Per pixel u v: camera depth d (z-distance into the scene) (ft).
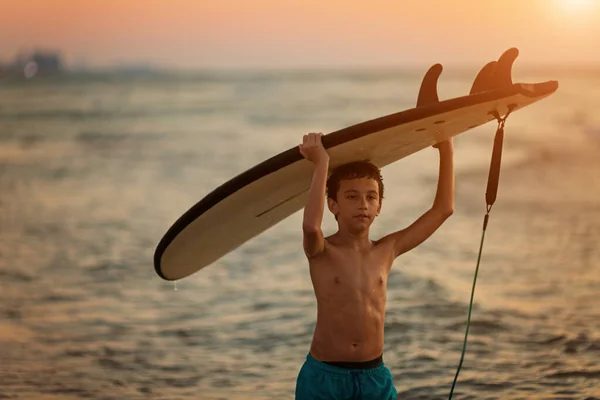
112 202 49.52
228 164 70.33
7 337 22.53
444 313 23.67
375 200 12.88
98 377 19.25
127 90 250.57
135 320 24.20
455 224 38.73
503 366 19.13
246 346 21.48
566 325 22.31
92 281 29.43
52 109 158.71
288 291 27.32
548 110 138.82
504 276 28.43
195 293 27.32
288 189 13.55
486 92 11.74
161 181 59.47
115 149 84.94
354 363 12.33
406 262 30.86
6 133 106.11
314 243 12.23
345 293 12.42
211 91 237.86
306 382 12.46
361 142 12.28
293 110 152.25
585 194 46.93
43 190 55.11
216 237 14.44
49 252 34.73
